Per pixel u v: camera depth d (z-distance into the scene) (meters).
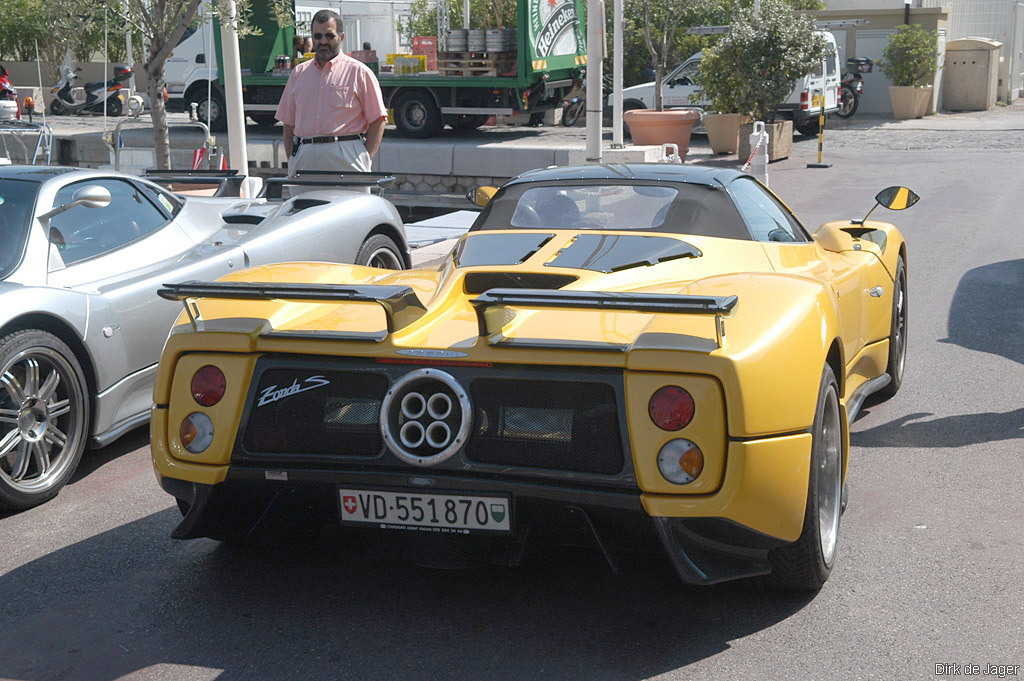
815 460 2.88
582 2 20.08
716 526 2.66
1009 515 3.75
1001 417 4.94
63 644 2.93
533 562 3.40
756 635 2.88
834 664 2.72
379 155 16.39
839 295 3.88
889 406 5.17
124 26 9.82
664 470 2.66
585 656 2.79
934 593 3.12
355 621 3.02
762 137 15.02
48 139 13.46
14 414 4.02
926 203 13.05
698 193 3.94
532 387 2.77
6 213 4.68
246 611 3.11
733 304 2.40
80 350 4.39
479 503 2.79
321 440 2.92
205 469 2.98
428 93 18.39
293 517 3.16
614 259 3.49
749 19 19.61
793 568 2.98
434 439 2.82
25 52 30.64
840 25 29.06
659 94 22.23
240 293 2.83
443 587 3.23
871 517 3.76
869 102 29.52
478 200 4.90
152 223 5.31
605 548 2.75
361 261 6.16
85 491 4.30
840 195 13.92
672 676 2.68
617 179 4.08
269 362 2.97
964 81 30.55
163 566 3.46
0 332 3.96
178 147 16.78
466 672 2.72
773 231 4.15
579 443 2.73
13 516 4.01
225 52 9.73
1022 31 35.56
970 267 8.98
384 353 2.86
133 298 4.69
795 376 2.79
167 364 3.06
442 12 18.41
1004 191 13.98
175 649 2.88
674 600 3.11
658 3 26.38
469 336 2.94
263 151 15.82
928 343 6.45
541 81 18.31
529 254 3.62
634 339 2.76
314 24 7.73
